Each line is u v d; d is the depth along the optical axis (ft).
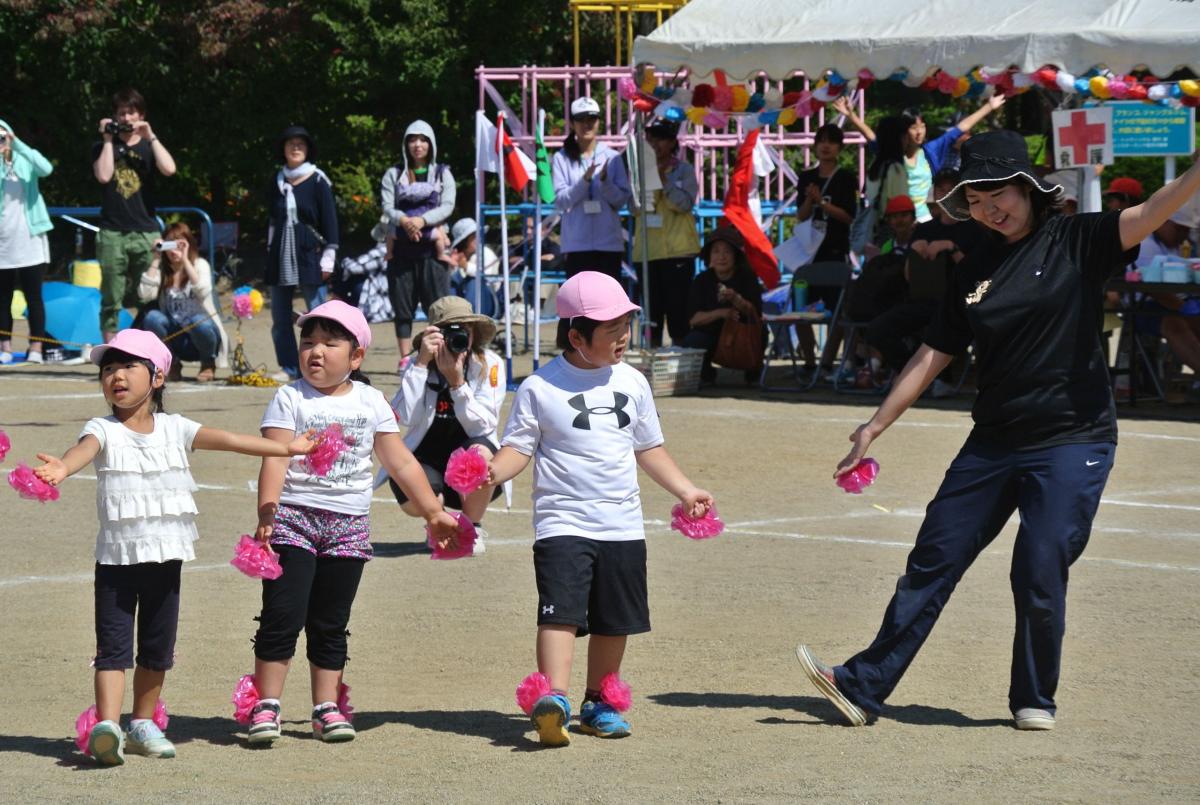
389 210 85.05
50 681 34.19
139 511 27.86
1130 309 79.66
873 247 86.84
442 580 44.09
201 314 86.99
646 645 36.86
